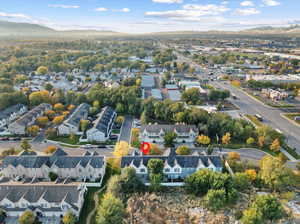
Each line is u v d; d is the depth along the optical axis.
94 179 94.88
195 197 85.94
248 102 196.62
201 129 128.25
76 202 75.25
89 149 119.06
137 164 94.06
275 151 115.94
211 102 195.88
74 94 180.25
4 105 161.50
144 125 131.00
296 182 91.56
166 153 106.06
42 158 95.88
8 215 75.50
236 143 123.44
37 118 144.50
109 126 140.00
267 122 154.50
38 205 75.81
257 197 77.94
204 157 97.00
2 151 115.44
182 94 194.88
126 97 165.88
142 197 84.81
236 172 94.31
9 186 78.75
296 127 146.62
